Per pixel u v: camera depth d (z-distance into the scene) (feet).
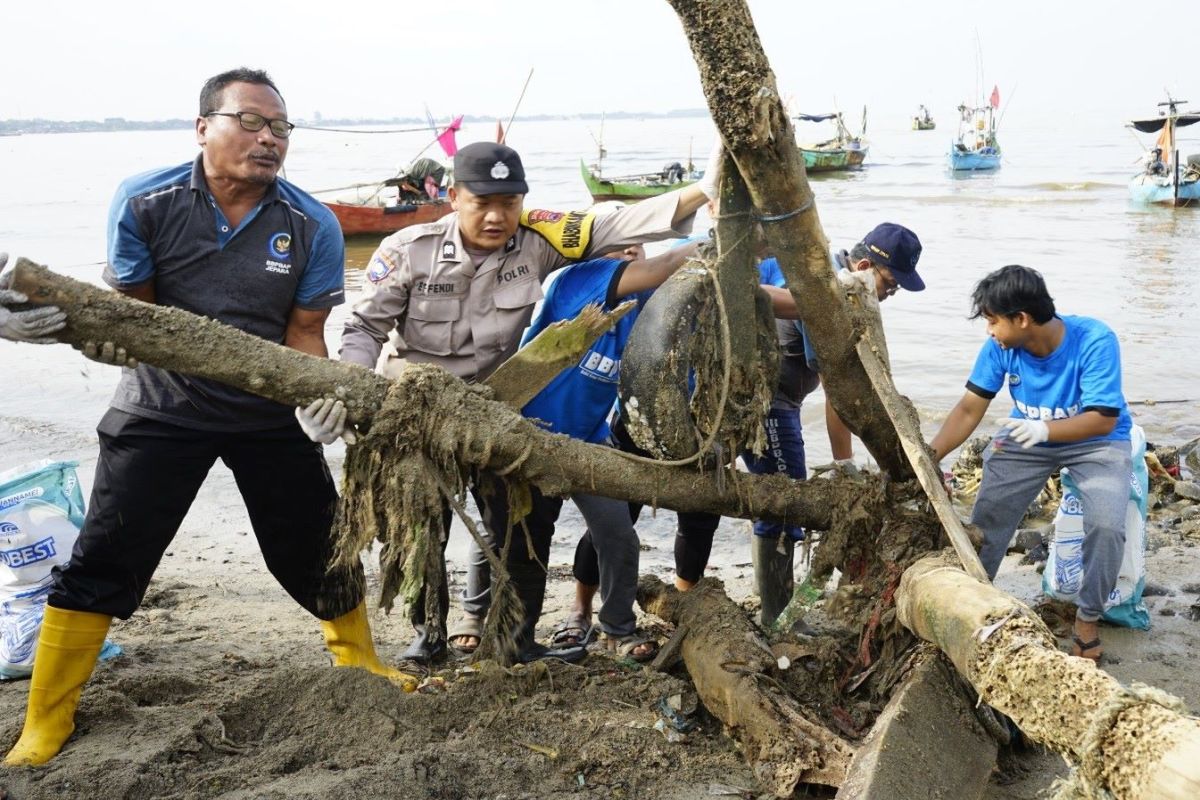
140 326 11.46
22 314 10.85
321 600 14.34
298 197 13.09
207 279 12.66
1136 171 139.44
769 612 17.34
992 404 33.30
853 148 158.30
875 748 11.09
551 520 15.17
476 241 13.98
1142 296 49.60
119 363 11.59
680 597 15.46
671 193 14.49
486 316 14.46
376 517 12.80
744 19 11.31
